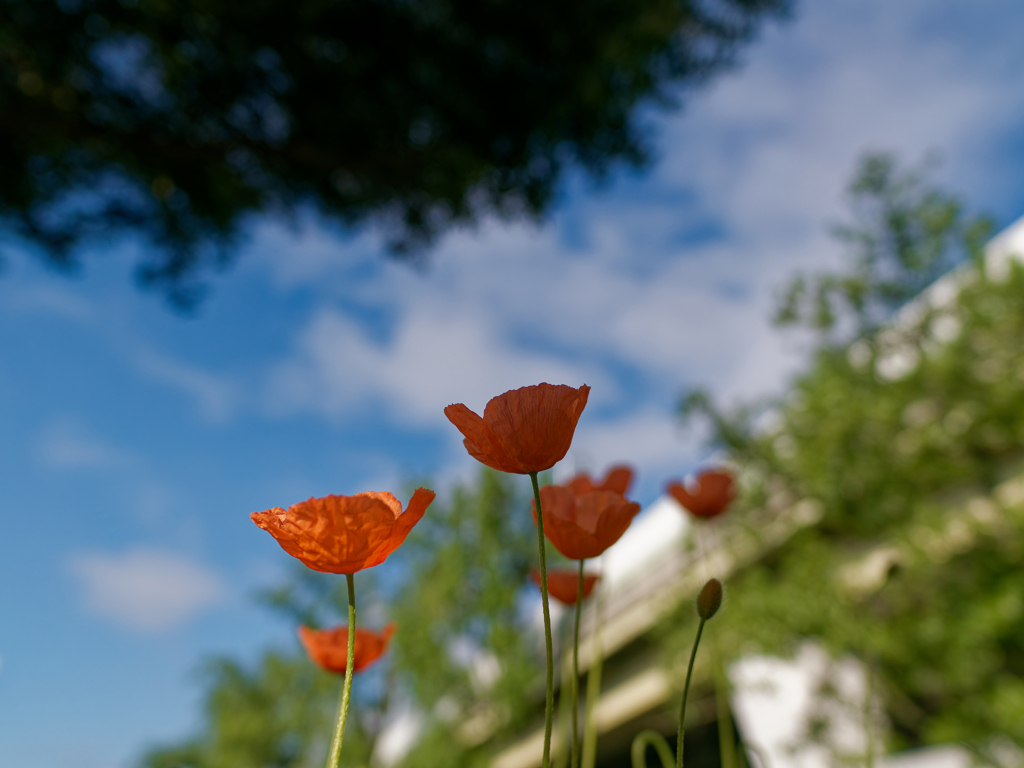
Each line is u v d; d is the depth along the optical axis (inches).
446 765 545.6
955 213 288.8
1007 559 227.3
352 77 266.5
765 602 253.9
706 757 409.7
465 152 282.2
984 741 206.2
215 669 1004.6
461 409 36.0
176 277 291.4
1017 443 245.0
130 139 254.8
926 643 223.3
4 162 252.7
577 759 33.9
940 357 258.1
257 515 33.3
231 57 249.8
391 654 649.6
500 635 547.5
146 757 941.2
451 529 616.7
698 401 304.2
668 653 290.5
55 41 229.8
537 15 256.7
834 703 248.2
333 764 28.5
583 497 47.6
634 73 287.4
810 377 289.0
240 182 284.8
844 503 260.8
